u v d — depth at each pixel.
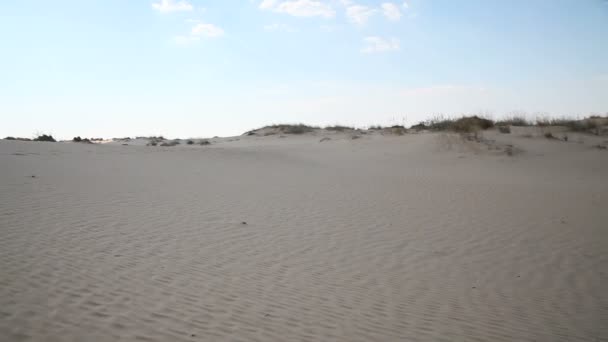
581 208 13.91
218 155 24.61
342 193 14.79
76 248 7.27
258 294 6.25
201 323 5.20
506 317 6.19
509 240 10.00
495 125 35.03
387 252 8.71
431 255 8.70
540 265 8.49
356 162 26.95
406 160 26.83
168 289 6.06
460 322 5.92
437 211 12.59
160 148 25.83
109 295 5.66
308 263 7.77
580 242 10.11
